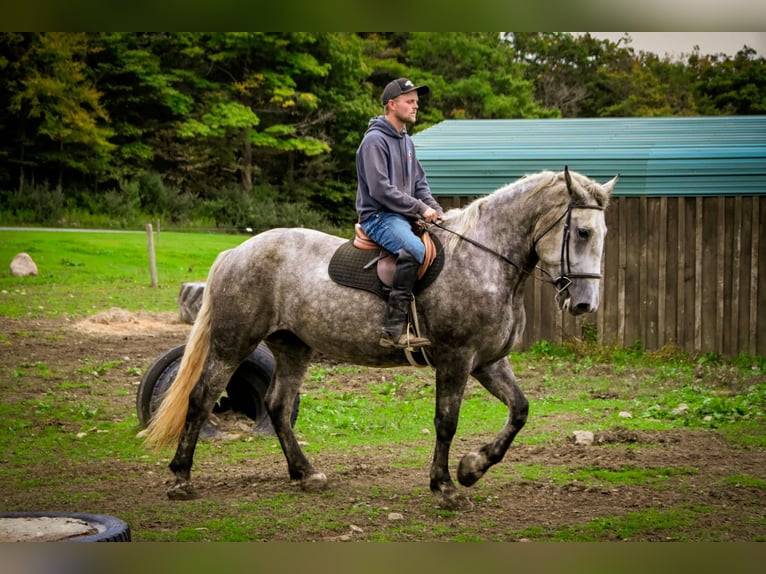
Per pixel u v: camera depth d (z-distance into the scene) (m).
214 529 5.83
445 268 6.25
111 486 7.03
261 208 36.16
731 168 13.09
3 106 33.81
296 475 6.96
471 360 6.24
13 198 33.19
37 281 21.78
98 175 36.25
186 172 37.94
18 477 7.30
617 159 13.40
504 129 16.03
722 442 8.41
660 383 11.51
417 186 6.66
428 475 7.34
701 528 5.89
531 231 6.24
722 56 41.75
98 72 35.19
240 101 37.50
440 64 39.66
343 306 6.40
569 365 12.78
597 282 6.02
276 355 7.03
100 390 10.95
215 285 6.83
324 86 37.94
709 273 13.27
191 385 6.82
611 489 6.82
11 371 11.78
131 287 22.03
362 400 10.55
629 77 42.78
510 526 5.94
